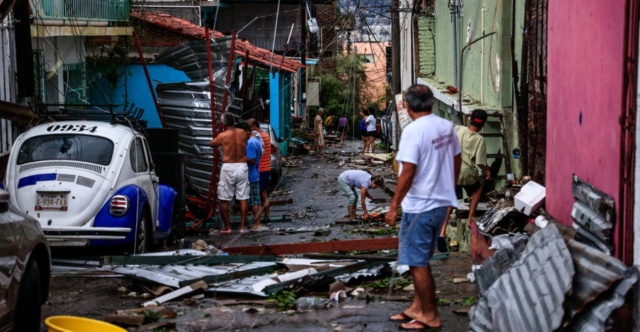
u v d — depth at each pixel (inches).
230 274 390.0
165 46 981.8
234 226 679.7
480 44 673.6
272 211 767.7
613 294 233.1
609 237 271.7
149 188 525.3
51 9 708.0
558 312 237.5
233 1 1547.7
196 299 359.9
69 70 842.2
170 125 733.9
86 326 277.4
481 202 509.4
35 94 681.0
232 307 343.6
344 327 303.4
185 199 653.9
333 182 1027.9
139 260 413.7
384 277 398.0
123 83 960.9
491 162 583.2
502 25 564.7
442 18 940.6
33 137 484.7
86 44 908.0
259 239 592.1
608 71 277.4
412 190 287.1
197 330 307.7
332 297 350.6
